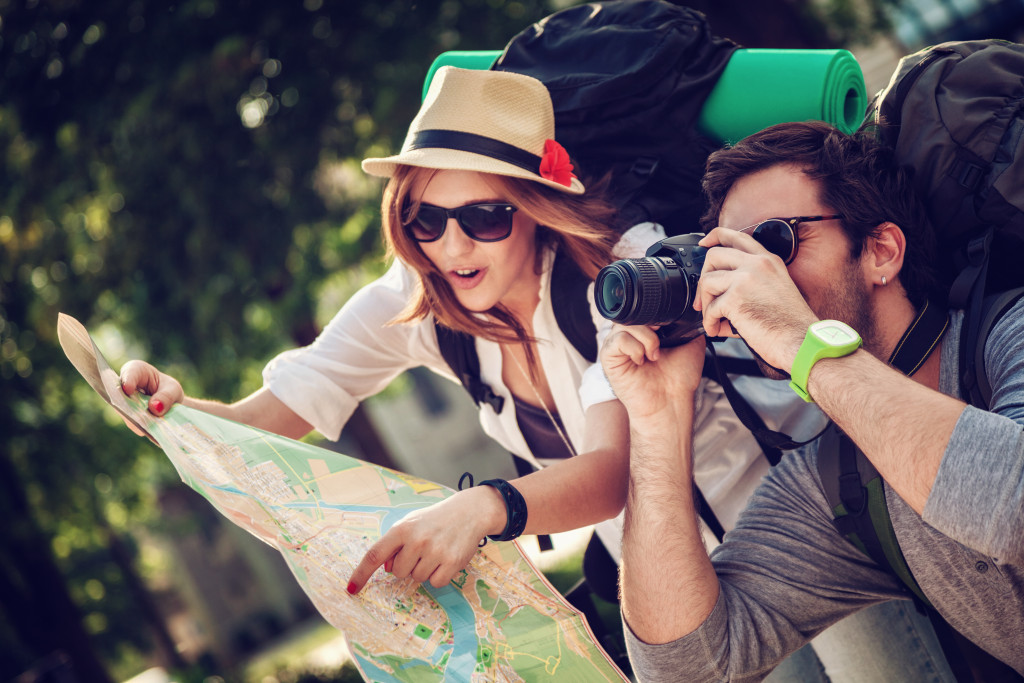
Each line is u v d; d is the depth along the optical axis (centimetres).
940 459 117
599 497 163
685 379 161
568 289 207
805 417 206
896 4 775
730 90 202
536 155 192
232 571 2316
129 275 746
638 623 158
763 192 153
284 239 707
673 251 154
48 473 1000
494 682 133
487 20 634
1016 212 142
